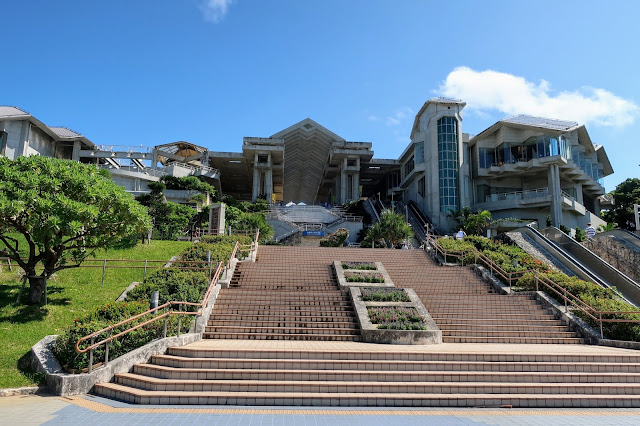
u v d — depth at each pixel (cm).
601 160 5241
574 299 1403
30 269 1177
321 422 618
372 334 1078
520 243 2302
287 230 3578
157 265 1734
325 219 4119
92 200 1211
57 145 4494
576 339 1185
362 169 5934
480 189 4397
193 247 1877
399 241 2823
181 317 1080
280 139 5206
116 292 1330
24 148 3838
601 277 1878
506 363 862
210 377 777
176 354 890
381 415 664
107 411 651
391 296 1316
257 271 1664
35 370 834
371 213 4588
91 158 4691
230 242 2083
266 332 1134
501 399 744
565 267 1958
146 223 1314
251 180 6391
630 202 4491
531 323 1269
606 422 657
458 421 643
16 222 1134
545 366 872
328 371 793
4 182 1075
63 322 1083
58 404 691
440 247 2091
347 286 1438
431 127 4481
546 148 3909
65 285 1367
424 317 1172
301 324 1178
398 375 793
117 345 863
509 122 4106
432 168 4391
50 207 1073
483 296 1441
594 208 5159
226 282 1448
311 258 1997
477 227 3356
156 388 743
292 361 819
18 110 3906
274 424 600
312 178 7125
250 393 724
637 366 898
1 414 629
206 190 3988
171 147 5156
